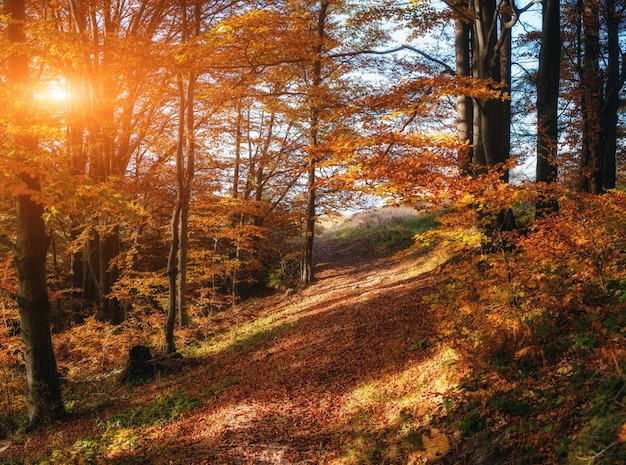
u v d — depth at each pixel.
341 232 37.22
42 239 10.33
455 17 11.91
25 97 8.25
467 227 8.16
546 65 11.27
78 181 7.60
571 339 5.84
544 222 7.65
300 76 20.73
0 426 10.58
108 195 7.89
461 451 5.37
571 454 4.03
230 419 8.49
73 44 11.16
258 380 10.85
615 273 6.70
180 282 18.53
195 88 16.95
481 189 7.65
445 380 7.05
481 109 10.27
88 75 13.41
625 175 19.44
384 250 26.58
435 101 9.33
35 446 9.02
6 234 18.34
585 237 7.07
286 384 10.00
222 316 21.31
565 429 4.60
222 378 11.95
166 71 13.72
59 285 21.62
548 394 5.09
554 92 11.28
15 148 7.62
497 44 10.28
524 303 7.00
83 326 16.91
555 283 6.79
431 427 6.09
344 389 8.95
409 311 12.45
